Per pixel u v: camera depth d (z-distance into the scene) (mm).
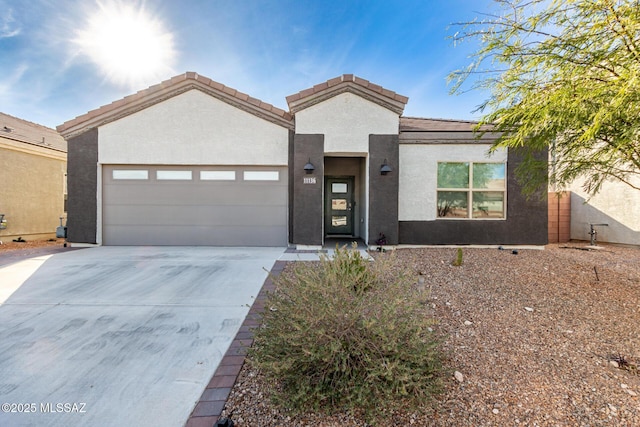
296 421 2059
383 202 8398
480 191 8695
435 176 8664
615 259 7312
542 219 8609
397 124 8430
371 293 2736
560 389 2404
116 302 4371
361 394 1989
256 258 7125
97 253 7727
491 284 5000
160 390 2432
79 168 8727
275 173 8844
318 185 8391
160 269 6129
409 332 2430
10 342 3193
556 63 3822
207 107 8648
